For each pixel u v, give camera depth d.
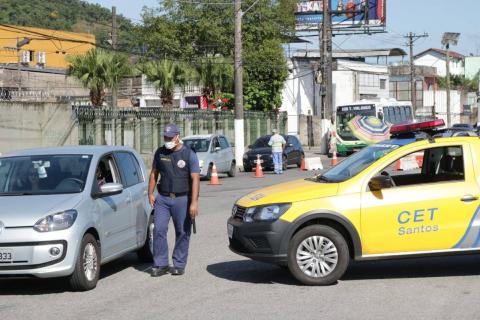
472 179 9.52
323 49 52.09
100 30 84.56
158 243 10.42
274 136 32.62
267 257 9.39
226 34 58.84
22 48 78.12
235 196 22.42
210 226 15.68
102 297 9.08
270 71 59.16
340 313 7.95
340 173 10.04
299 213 9.30
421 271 10.35
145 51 60.97
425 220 9.37
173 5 60.09
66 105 31.86
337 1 74.12
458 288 9.19
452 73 115.19
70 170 10.10
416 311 7.99
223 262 11.41
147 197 11.66
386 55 84.25
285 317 7.82
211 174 29.16
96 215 9.72
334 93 73.75
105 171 10.66
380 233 9.33
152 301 8.80
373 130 47.78
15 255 8.87
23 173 10.08
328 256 9.39
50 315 8.18
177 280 10.09
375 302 8.46
